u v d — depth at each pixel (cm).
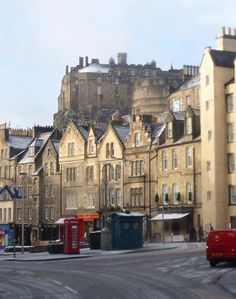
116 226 5909
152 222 8200
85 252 5650
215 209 7375
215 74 7606
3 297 2462
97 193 9088
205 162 7600
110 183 8894
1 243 9638
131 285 2758
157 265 3766
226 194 7481
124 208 8606
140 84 16488
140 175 8444
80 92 18100
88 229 9131
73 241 5472
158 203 8150
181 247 5788
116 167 8856
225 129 7569
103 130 9581
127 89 18262
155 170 8281
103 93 18038
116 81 18200
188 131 7938
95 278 3122
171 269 3459
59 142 10238
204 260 3919
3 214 10875
